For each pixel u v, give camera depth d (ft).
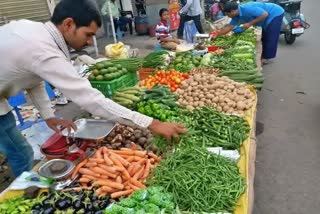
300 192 11.27
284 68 24.75
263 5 23.11
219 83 12.00
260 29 22.65
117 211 6.00
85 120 8.68
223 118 9.54
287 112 17.39
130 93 11.19
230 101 10.76
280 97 19.39
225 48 18.86
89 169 7.41
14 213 6.40
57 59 6.15
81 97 6.31
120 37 38.19
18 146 9.82
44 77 6.25
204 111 9.98
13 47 6.40
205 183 6.72
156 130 7.02
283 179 11.99
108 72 12.85
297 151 13.70
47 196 6.66
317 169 12.42
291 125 15.94
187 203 6.41
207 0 45.96
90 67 13.57
